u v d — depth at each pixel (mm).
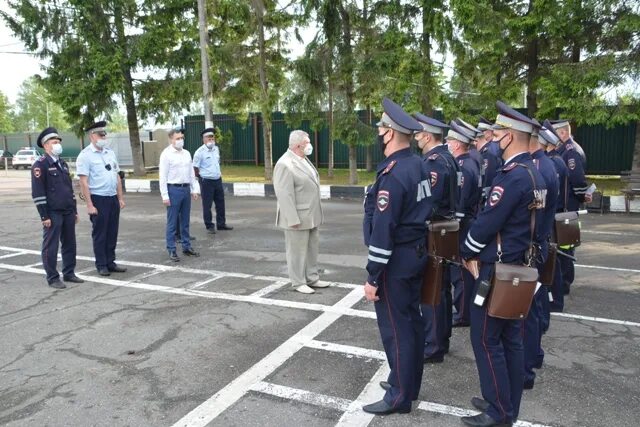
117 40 20188
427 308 4266
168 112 21594
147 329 5109
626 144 16469
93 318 5441
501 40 13562
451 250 3617
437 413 3568
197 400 3754
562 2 12844
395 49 14773
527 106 15438
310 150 6379
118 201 7250
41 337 4949
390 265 3441
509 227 3223
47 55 20047
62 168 6668
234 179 18594
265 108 17422
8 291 6434
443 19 14250
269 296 6121
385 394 3689
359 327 5105
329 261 7781
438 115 17359
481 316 3281
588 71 12297
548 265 3939
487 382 3305
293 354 4504
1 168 37000
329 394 3826
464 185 4730
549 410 3580
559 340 4746
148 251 8625
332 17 15164
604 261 7559
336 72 15805
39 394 3871
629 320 5238
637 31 12289
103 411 3625
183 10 19984
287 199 6082
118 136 31234
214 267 7516
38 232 10586
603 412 3549
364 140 15727
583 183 5527
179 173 7910
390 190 3303
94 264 7781
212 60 17062
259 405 3680
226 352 4555
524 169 3203
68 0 19047
